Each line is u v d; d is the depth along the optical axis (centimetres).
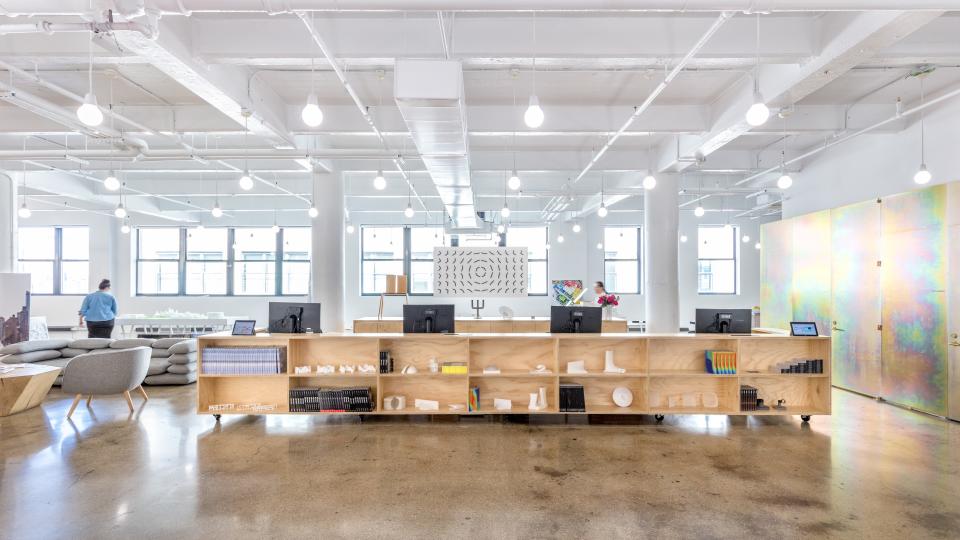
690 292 1449
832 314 734
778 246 859
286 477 389
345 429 515
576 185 1094
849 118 687
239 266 1473
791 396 569
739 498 353
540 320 876
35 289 1409
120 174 995
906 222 607
